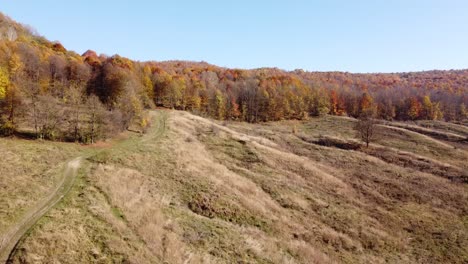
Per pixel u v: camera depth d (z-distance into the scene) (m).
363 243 29.17
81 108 54.19
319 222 32.53
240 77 151.12
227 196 33.78
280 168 48.34
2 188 25.62
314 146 67.38
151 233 22.12
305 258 24.41
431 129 95.06
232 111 105.00
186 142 54.84
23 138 41.94
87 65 95.81
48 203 24.56
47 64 81.31
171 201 30.84
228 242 23.86
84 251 18.52
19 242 18.48
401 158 60.56
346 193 41.88
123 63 105.62
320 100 118.69
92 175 32.00
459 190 45.09
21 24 127.50
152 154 43.16
